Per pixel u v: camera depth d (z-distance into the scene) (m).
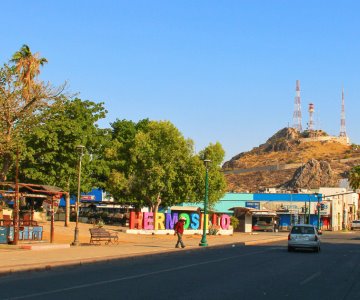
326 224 106.06
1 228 29.08
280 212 102.06
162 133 54.91
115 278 17.80
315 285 17.16
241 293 14.70
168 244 38.06
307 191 115.31
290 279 18.69
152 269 21.42
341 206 114.38
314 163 178.00
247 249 37.59
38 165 48.06
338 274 21.00
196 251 34.34
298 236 34.81
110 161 56.94
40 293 13.86
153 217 51.69
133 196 56.38
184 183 54.91
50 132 46.47
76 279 17.36
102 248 31.19
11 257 22.81
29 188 30.73
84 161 49.50
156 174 53.53
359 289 16.45
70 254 25.66
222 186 57.53
